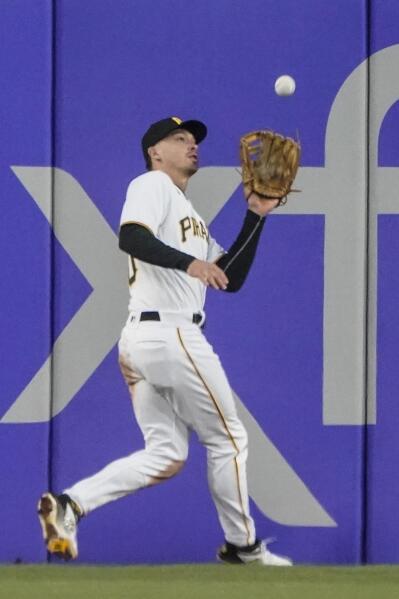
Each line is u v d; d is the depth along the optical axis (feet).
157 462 61.41
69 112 65.72
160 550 66.44
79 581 57.31
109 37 65.87
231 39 66.33
